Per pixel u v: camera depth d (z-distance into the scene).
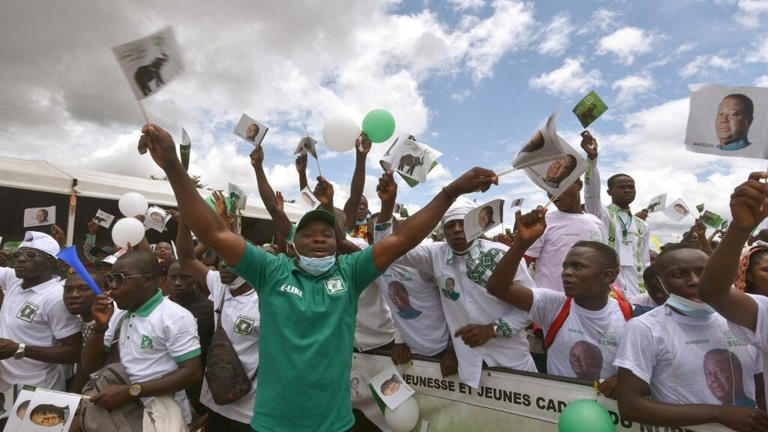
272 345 2.01
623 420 2.30
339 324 2.05
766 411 1.94
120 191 9.90
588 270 2.46
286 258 2.22
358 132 3.36
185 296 4.02
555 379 2.57
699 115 1.65
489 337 2.79
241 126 3.74
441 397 3.08
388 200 2.90
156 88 1.80
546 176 2.28
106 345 3.06
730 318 1.83
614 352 2.53
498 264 2.58
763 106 1.56
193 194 1.94
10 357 3.17
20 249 3.51
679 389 2.07
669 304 2.15
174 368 2.84
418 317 3.25
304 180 4.00
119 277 2.80
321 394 1.94
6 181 8.33
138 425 2.63
